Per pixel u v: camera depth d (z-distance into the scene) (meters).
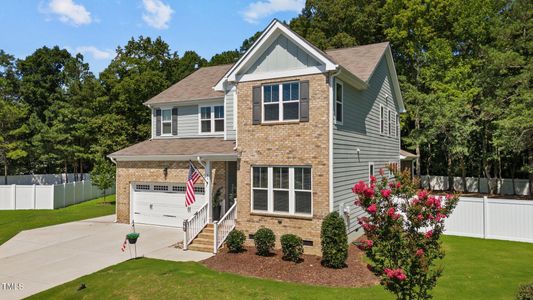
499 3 32.94
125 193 20.30
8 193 28.19
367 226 7.01
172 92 22.39
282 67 14.45
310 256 13.29
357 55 19.73
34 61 53.62
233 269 11.95
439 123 29.23
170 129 21.42
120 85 31.77
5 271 12.47
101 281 11.09
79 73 55.03
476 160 38.03
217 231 14.30
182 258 13.48
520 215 15.93
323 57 13.41
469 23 32.78
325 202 13.41
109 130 31.28
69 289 10.64
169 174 18.83
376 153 19.88
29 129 38.62
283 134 14.32
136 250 14.72
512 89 27.42
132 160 19.92
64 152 40.09
